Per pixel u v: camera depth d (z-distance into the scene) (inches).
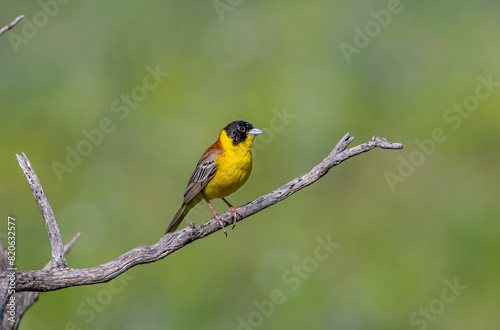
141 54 669.3
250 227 555.8
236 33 681.6
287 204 572.7
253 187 578.2
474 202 564.4
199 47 674.2
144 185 581.3
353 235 554.3
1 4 682.2
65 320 480.7
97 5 701.9
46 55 667.4
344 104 626.5
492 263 527.8
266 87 639.1
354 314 503.8
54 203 565.0
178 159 596.7
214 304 506.6
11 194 568.7
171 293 507.5
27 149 599.8
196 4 704.4
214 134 609.6
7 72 655.1
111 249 534.9
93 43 677.3
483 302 509.7
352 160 595.5
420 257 536.1
